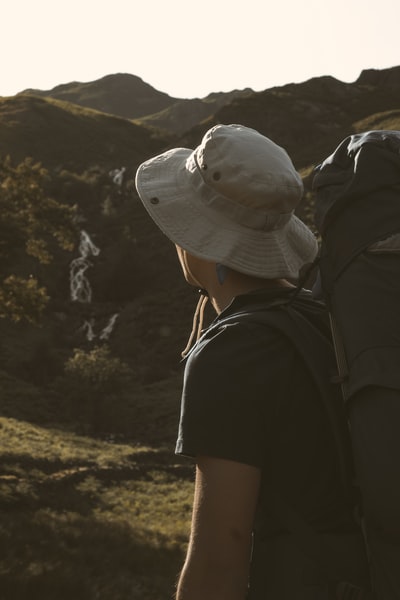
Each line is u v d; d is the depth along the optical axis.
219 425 1.28
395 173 1.40
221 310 1.59
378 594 1.25
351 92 149.88
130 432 53.72
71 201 124.44
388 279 1.35
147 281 95.00
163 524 27.34
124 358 78.81
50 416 54.56
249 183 1.49
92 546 18.02
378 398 1.26
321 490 1.36
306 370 1.36
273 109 141.25
